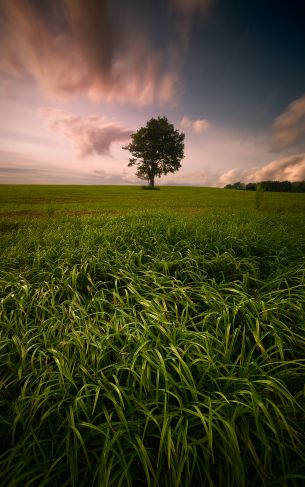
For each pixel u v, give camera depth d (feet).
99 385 7.12
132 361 7.54
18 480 5.61
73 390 7.66
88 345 8.67
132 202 79.15
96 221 29.07
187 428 6.04
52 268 15.21
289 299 10.12
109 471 5.35
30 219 40.55
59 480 5.98
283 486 5.63
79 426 6.57
